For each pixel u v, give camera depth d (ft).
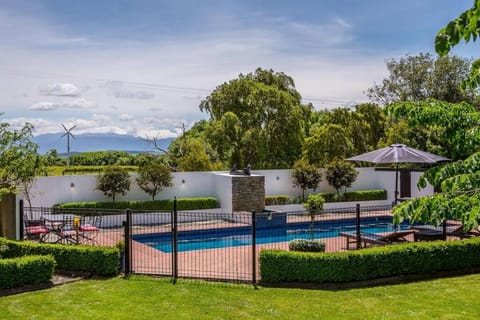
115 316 24.77
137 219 60.85
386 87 102.78
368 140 100.37
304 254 32.19
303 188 72.84
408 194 75.41
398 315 25.08
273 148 102.17
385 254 32.96
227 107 101.71
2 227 42.32
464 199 11.87
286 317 24.79
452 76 91.81
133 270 35.45
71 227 45.34
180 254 41.93
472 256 35.83
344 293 29.73
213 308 26.32
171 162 92.17
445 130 19.90
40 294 28.91
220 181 67.67
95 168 80.89
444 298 28.35
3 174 43.78
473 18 9.67
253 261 32.48
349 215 67.97
